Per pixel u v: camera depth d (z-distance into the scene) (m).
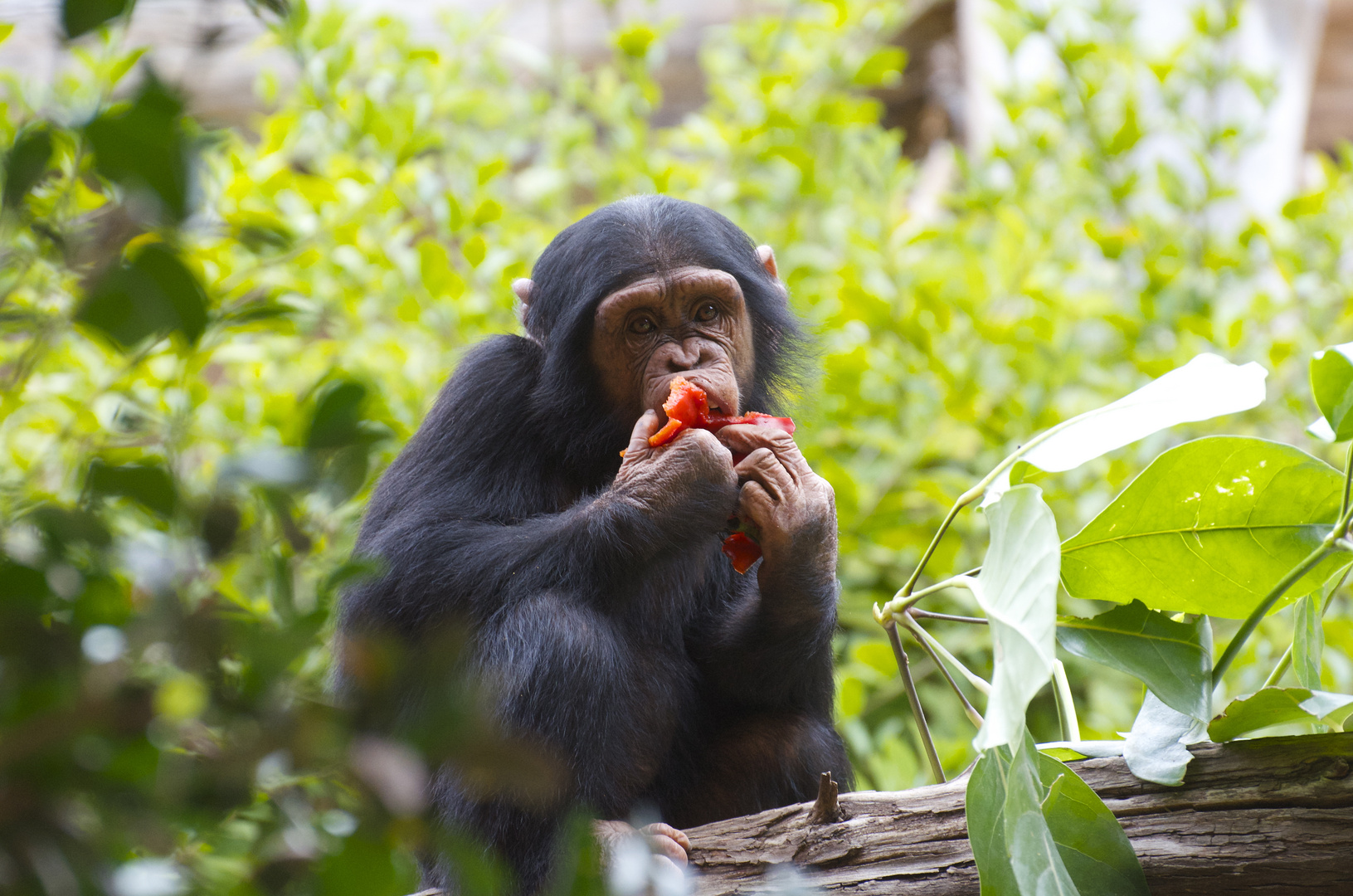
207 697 2.30
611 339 8.73
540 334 9.26
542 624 7.48
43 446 10.95
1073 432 6.49
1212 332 14.48
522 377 9.11
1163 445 15.09
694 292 8.64
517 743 2.26
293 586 2.86
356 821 2.47
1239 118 20.48
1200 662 6.09
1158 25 20.92
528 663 7.38
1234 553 6.18
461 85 17.19
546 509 8.95
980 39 22.94
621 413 8.83
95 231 2.61
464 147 16.48
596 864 2.76
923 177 25.69
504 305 14.55
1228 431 15.00
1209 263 16.89
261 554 2.92
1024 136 18.09
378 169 14.49
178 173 2.35
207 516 2.53
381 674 2.31
